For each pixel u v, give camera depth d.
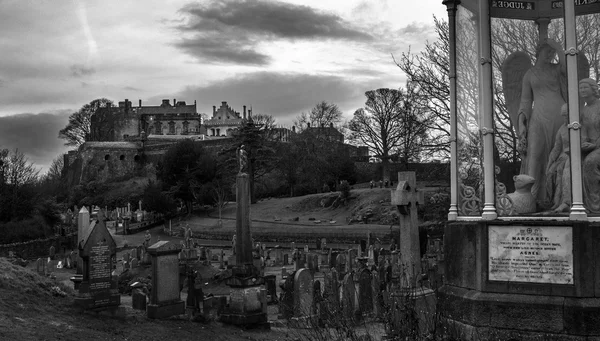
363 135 87.06
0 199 60.94
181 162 92.25
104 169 144.62
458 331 10.16
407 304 10.30
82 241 15.22
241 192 18.06
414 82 38.97
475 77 12.52
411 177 16.33
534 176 11.56
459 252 11.28
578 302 9.80
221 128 198.38
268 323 17.64
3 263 16.22
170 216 91.62
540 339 9.96
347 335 10.90
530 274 10.30
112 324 14.73
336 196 84.62
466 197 12.20
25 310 13.81
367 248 42.78
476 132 12.40
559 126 11.53
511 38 12.36
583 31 12.11
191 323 16.50
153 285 16.48
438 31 36.75
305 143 105.56
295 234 65.50
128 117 176.62
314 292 18.61
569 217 10.29
